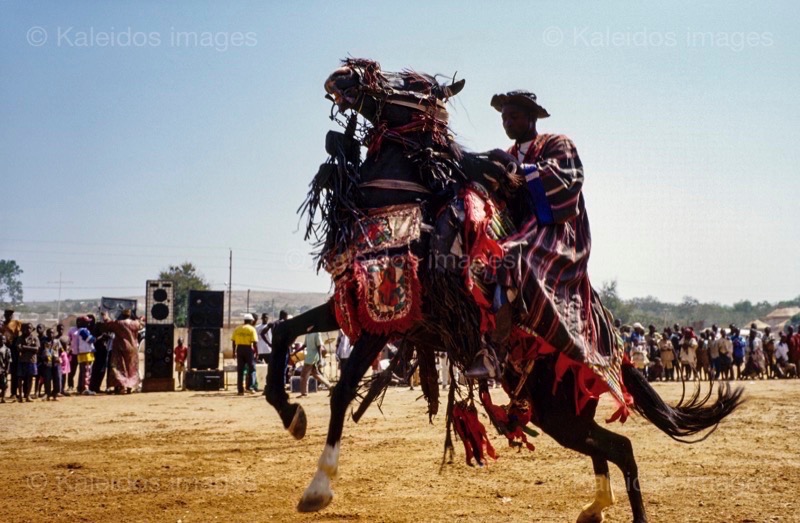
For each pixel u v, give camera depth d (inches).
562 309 250.2
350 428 531.5
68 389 967.6
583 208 266.2
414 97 252.5
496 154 249.1
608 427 522.0
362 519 278.2
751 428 504.4
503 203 259.1
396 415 610.5
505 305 239.6
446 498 311.1
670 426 277.0
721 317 6181.1
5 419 618.2
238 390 890.1
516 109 271.4
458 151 254.1
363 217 244.7
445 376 797.2
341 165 247.3
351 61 252.7
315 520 277.6
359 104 250.5
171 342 956.6
